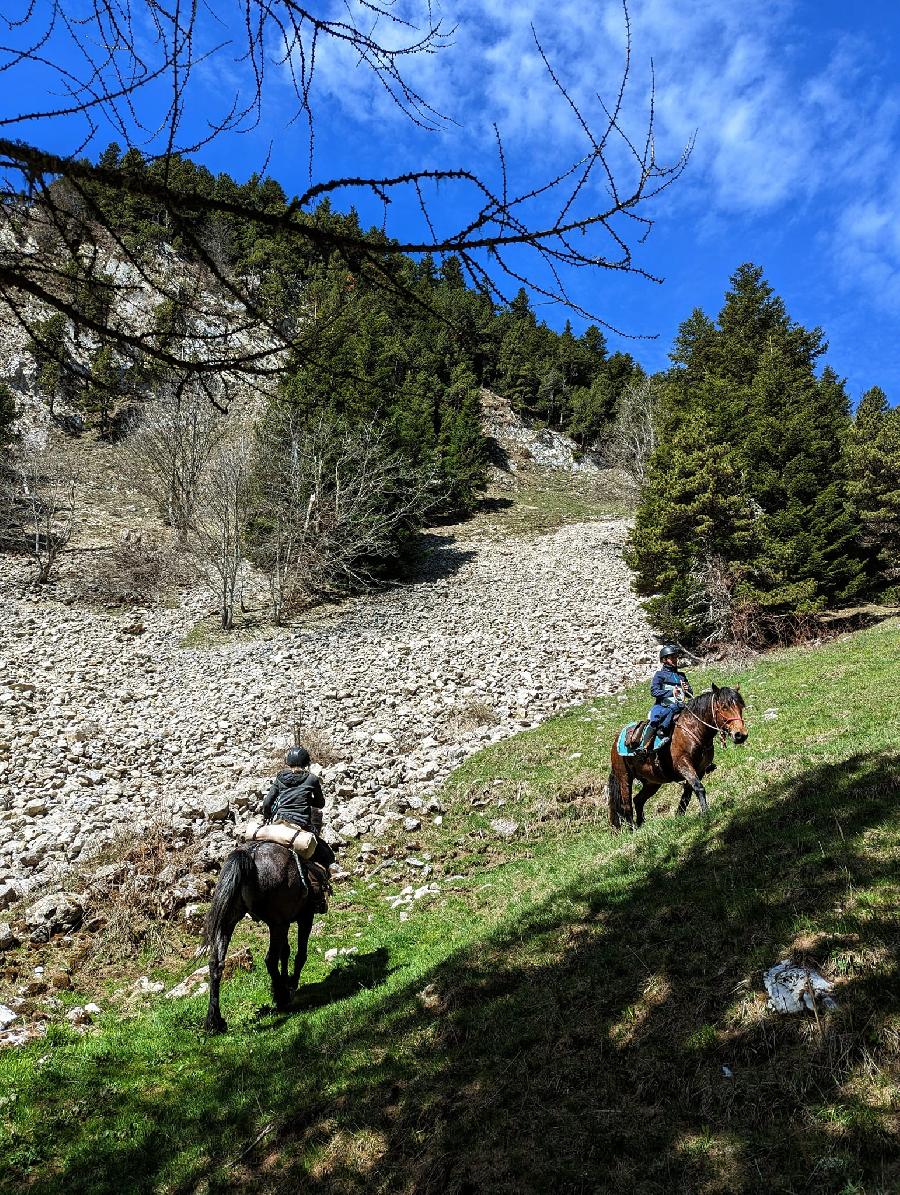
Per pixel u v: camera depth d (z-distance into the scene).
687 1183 4.64
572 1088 5.71
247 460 38.44
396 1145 5.71
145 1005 9.26
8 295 2.55
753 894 7.23
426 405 58.34
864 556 35.59
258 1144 6.19
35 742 19.09
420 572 45.41
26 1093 7.08
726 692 10.68
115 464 54.47
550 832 13.73
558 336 100.00
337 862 13.30
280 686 25.12
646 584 30.42
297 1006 8.75
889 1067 4.93
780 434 30.70
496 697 22.91
